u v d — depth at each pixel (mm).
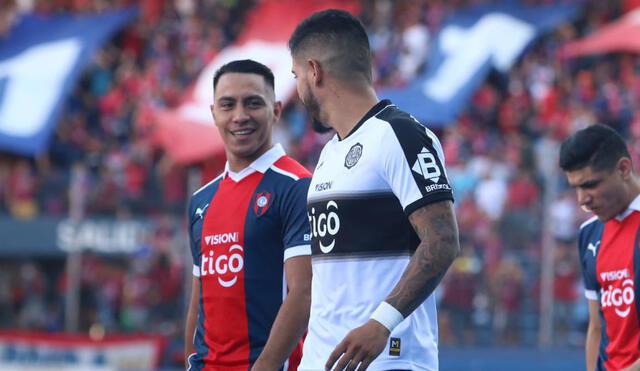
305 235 14711
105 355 43188
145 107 62625
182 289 48875
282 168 15594
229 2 73625
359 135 11828
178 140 45312
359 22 12297
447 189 11211
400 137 11422
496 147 56219
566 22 70125
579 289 42344
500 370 41375
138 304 49531
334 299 11758
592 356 16625
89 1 72375
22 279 53875
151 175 55250
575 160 15320
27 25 64750
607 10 71125
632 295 15641
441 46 61281
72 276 45625
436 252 10898
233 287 15359
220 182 16078
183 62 68312
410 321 11578
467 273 43688
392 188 11461
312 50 12203
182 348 43906
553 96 64312
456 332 43188
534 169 53312
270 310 15297
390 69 64062
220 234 15570
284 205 15180
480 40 61281
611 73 66562
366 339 10734
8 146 56219
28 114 58062
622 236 15844
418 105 54750
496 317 43094
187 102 52062
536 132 62625
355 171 11672
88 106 64312
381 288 11531
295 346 14305
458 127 60125
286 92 53125
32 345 43344
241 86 15555
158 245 50438
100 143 62062
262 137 15641
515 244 44094
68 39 63188
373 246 11570
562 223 43188
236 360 15297
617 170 15367
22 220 51469
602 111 63031
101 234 50812
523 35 62219
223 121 15633
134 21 71312
